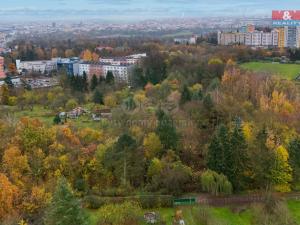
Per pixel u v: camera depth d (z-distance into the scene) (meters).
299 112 177.25
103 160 128.75
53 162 127.12
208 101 162.88
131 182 127.69
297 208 120.00
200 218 110.00
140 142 141.62
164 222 109.50
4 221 98.75
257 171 127.81
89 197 118.25
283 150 127.25
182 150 141.50
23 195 110.44
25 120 159.75
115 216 103.94
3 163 126.88
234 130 131.12
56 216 83.12
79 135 152.12
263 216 110.94
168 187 124.19
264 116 166.62
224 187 122.88
